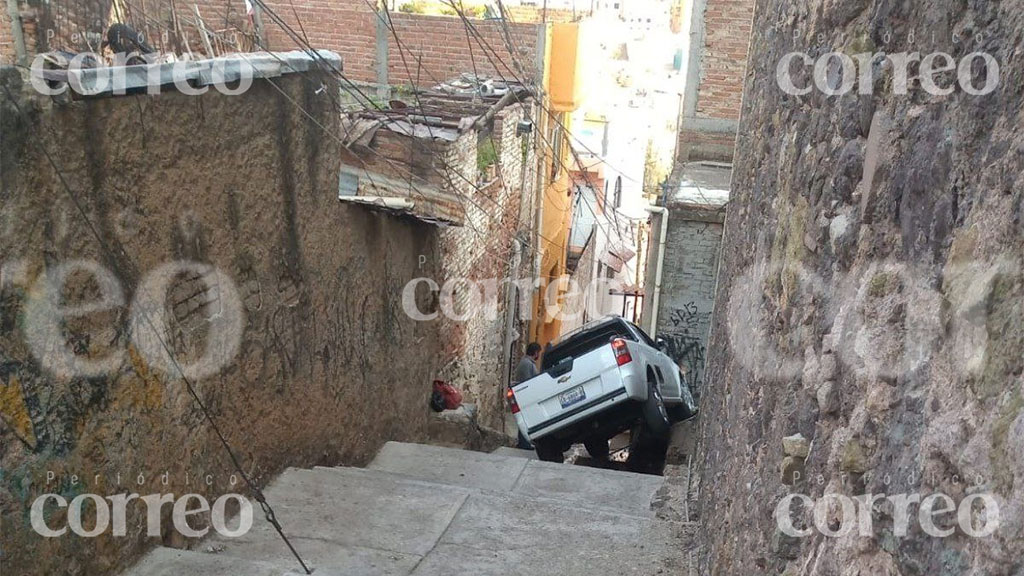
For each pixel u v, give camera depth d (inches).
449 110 438.0
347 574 174.4
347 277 257.8
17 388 131.8
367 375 281.0
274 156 205.8
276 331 213.5
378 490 220.1
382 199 278.1
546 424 369.4
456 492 222.1
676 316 481.1
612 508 235.0
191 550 179.8
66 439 142.2
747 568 125.6
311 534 192.5
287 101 209.9
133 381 158.6
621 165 1089.4
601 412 365.1
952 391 66.9
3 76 126.8
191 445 179.2
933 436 68.7
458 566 183.0
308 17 558.9
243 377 199.0
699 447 256.2
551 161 637.9
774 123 169.0
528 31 556.7
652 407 373.4
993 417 58.8
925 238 77.1
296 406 227.8
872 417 84.1
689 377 487.2
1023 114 61.3
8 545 131.5
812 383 106.9
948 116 75.2
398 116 384.5
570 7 704.4
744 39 520.1
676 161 546.0
